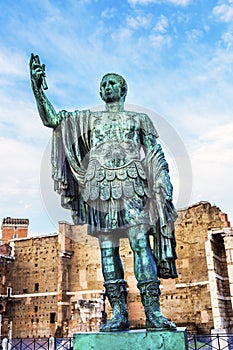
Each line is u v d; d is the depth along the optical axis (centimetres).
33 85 534
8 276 5375
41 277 5212
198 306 3878
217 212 4041
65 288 4956
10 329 5100
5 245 5519
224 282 3816
